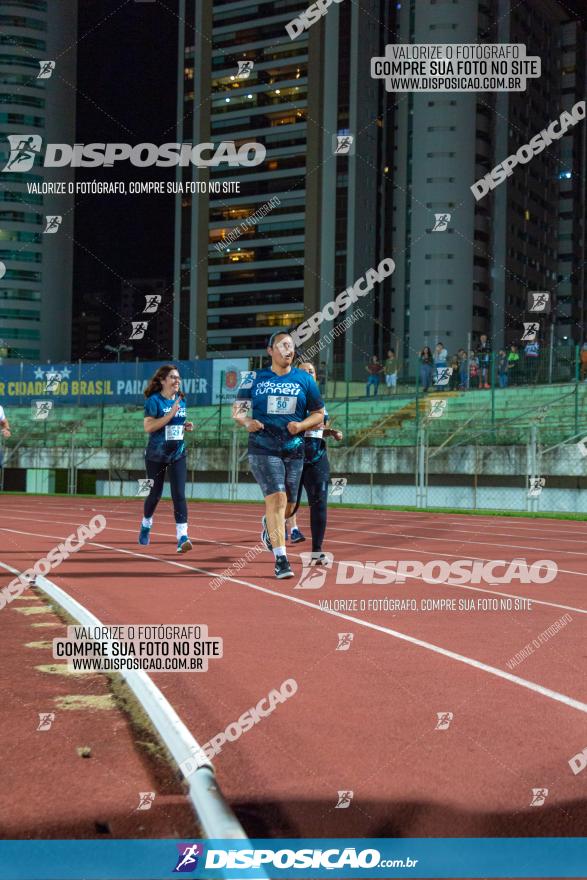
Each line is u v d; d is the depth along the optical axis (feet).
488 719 19.39
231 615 32.83
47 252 606.55
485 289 546.26
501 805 14.64
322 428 49.08
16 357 599.57
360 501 143.95
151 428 54.29
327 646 27.22
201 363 200.03
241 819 14.12
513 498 125.49
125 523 89.25
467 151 520.83
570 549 64.13
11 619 31.63
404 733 18.38
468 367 165.48
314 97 536.42
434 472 137.08
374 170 539.70
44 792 15.19
